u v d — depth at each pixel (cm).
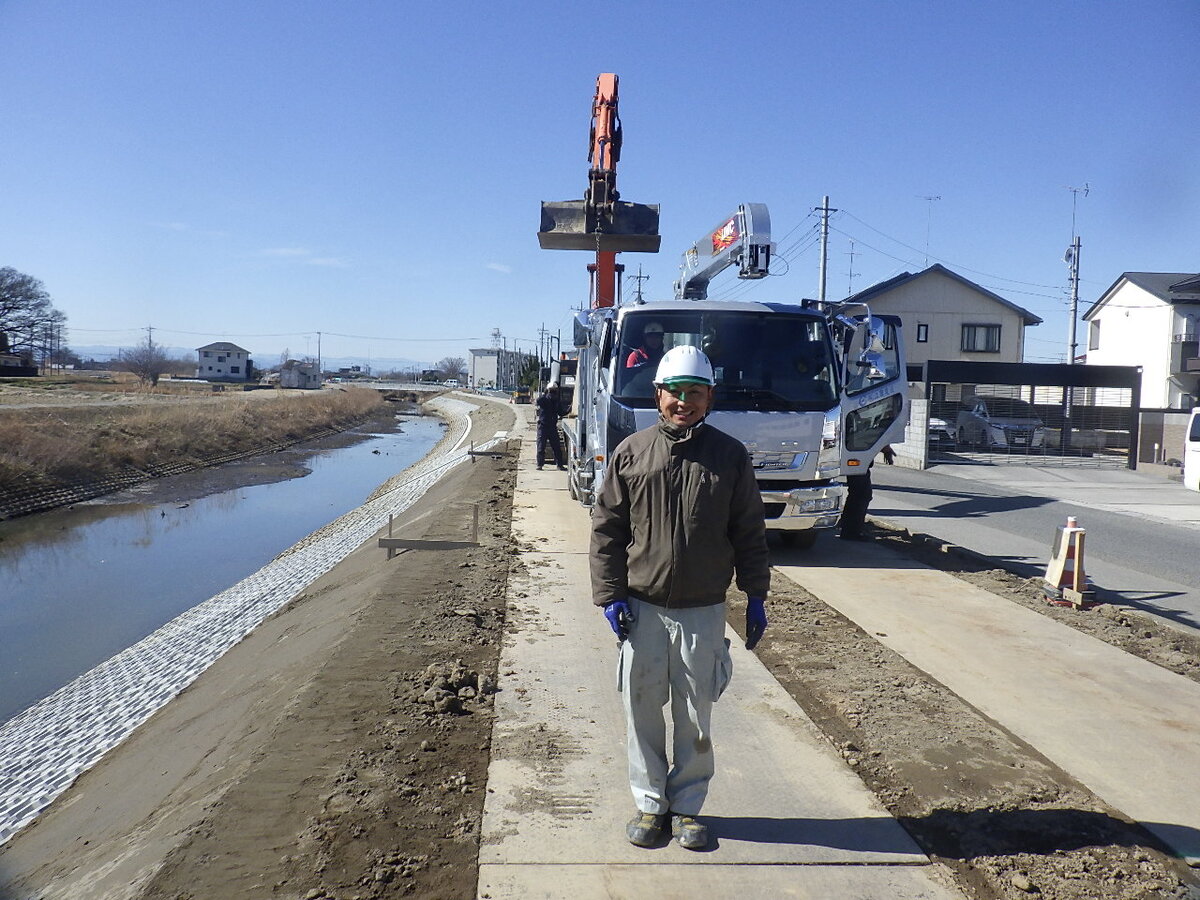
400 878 338
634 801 390
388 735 470
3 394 4972
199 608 1284
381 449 4316
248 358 12331
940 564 944
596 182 1353
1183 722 500
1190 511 1585
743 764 436
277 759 442
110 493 2502
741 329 889
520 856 352
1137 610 796
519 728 481
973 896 329
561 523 1159
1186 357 3572
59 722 854
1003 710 514
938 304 4178
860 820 382
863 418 1024
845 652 618
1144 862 353
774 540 1076
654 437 349
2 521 2052
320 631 806
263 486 2800
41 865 520
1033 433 2662
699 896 326
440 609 725
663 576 342
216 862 351
